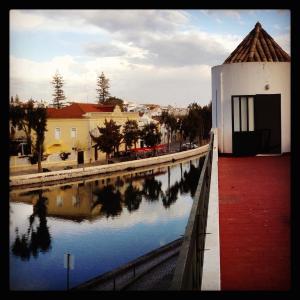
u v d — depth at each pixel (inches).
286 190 309.7
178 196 1898.4
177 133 3543.3
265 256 185.0
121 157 2493.8
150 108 3838.6
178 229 1427.2
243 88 495.2
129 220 1515.7
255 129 499.8
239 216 248.2
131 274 983.6
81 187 2020.2
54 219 1492.4
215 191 253.0
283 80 490.6
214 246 163.6
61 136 2139.5
